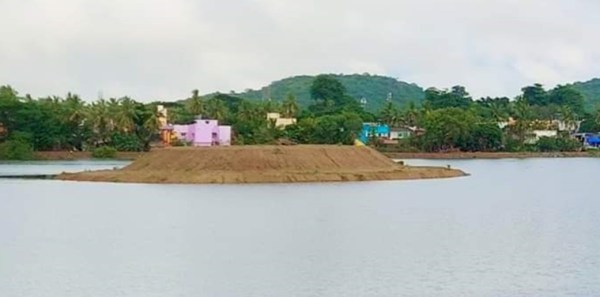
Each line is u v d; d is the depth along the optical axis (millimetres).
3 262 54562
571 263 54000
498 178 149375
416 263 54125
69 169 159625
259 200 98438
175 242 63844
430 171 146000
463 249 60188
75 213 84625
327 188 117125
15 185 121938
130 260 55438
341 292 45656
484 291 45781
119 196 103938
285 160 133375
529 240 65062
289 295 44938
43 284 47500
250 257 56688
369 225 75062
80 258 56312
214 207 90125
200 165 130250
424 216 82875
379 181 132750
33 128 199250
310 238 66000
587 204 98562
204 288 46500
